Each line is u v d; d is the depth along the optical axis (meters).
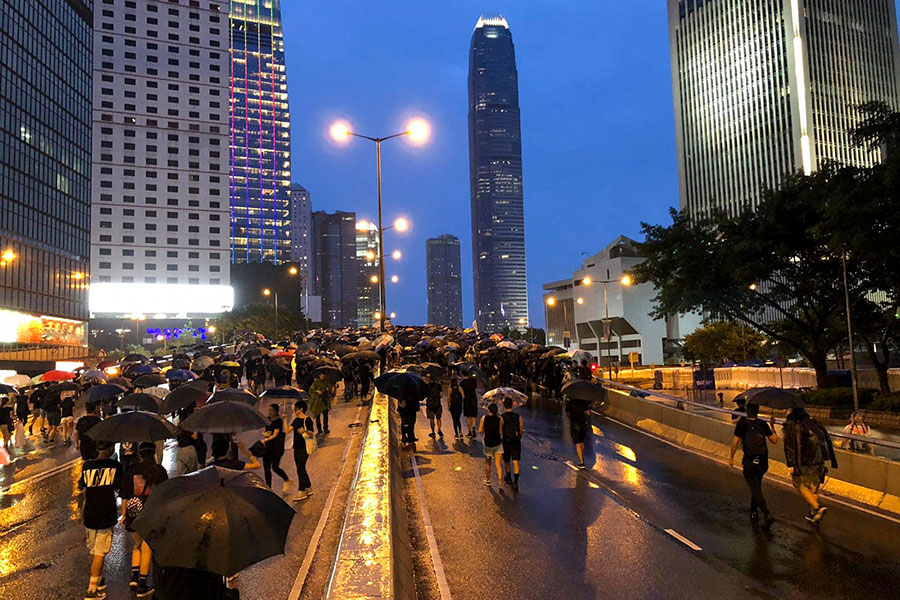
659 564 8.33
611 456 16.38
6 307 77.06
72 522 11.00
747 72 145.88
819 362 33.81
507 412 12.95
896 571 8.01
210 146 137.88
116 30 131.75
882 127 22.91
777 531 9.79
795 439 10.30
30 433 21.39
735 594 7.34
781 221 29.52
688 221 34.31
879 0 148.38
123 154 130.50
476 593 7.38
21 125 83.06
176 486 4.34
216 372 27.88
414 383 16.88
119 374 31.03
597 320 120.56
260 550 4.04
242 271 172.88
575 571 8.09
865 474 11.77
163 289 129.62
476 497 11.97
